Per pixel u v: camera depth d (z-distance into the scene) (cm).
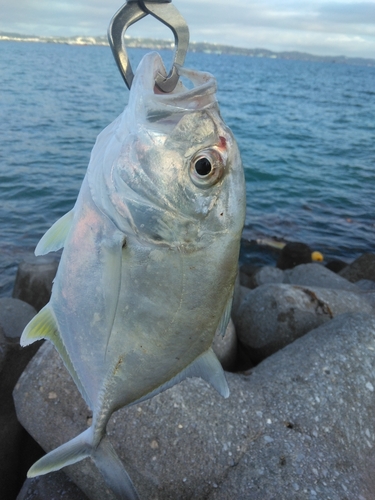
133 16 16
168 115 16
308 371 34
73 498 29
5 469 33
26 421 29
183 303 17
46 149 154
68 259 18
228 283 18
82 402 29
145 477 27
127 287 17
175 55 17
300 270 71
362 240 110
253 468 28
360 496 28
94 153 18
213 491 27
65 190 115
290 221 119
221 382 19
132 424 28
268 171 168
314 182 157
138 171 16
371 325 39
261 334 47
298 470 28
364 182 161
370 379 34
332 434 31
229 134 17
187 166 16
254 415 31
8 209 102
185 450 28
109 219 17
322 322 46
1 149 150
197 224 16
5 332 42
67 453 19
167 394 30
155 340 17
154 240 16
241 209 17
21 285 58
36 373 30
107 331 17
